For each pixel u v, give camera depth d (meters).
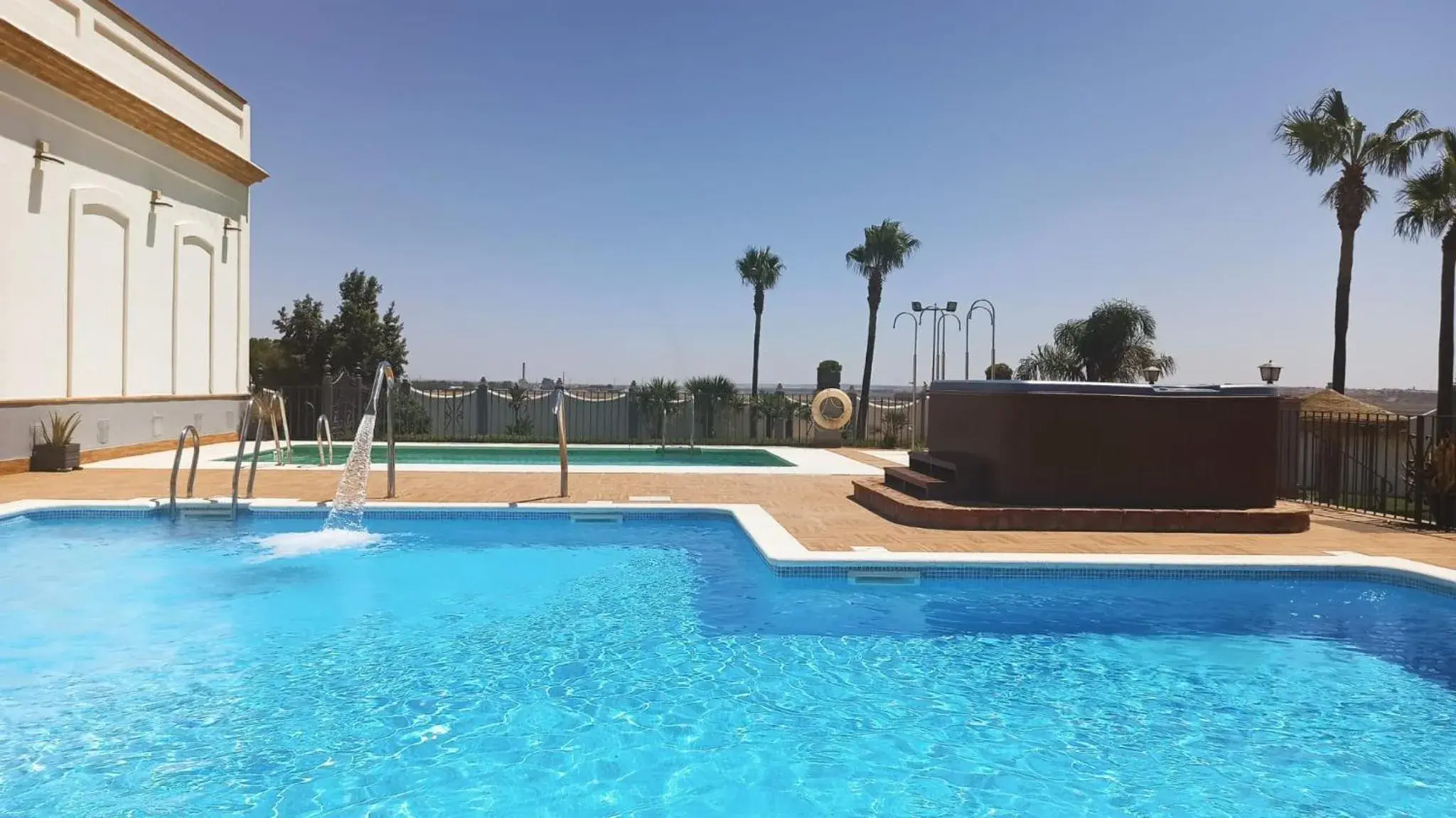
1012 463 8.51
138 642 5.27
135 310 15.33
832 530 8.09
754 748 3.85
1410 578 6.50
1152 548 7.30
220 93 18.22
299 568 7.28
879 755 3.79
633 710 4.27
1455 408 15.34
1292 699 4.50
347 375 21.81
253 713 4.17
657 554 7.89
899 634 5.55
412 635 5.44
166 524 8.93
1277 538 7.89
